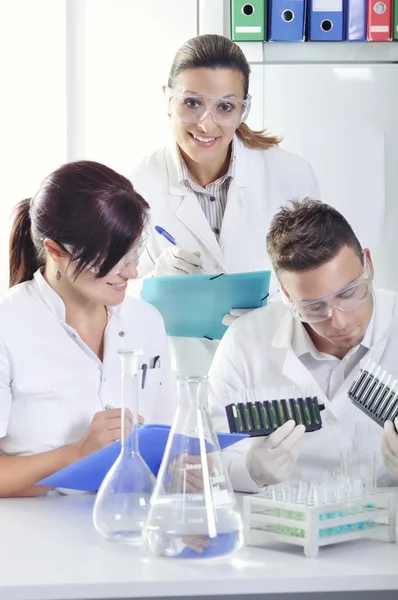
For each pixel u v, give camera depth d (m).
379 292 2.03
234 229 2.61
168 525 1.23
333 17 2.76
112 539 1.34
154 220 2.62
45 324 1.86
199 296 2.35
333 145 2.82
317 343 1.99
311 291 1.73
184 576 1.16
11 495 1.74
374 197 2.84
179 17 3.26
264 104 2.81
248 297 2.33
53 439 1.83
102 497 1.36
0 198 3.37
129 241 1.73
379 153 2.82
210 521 1.23
